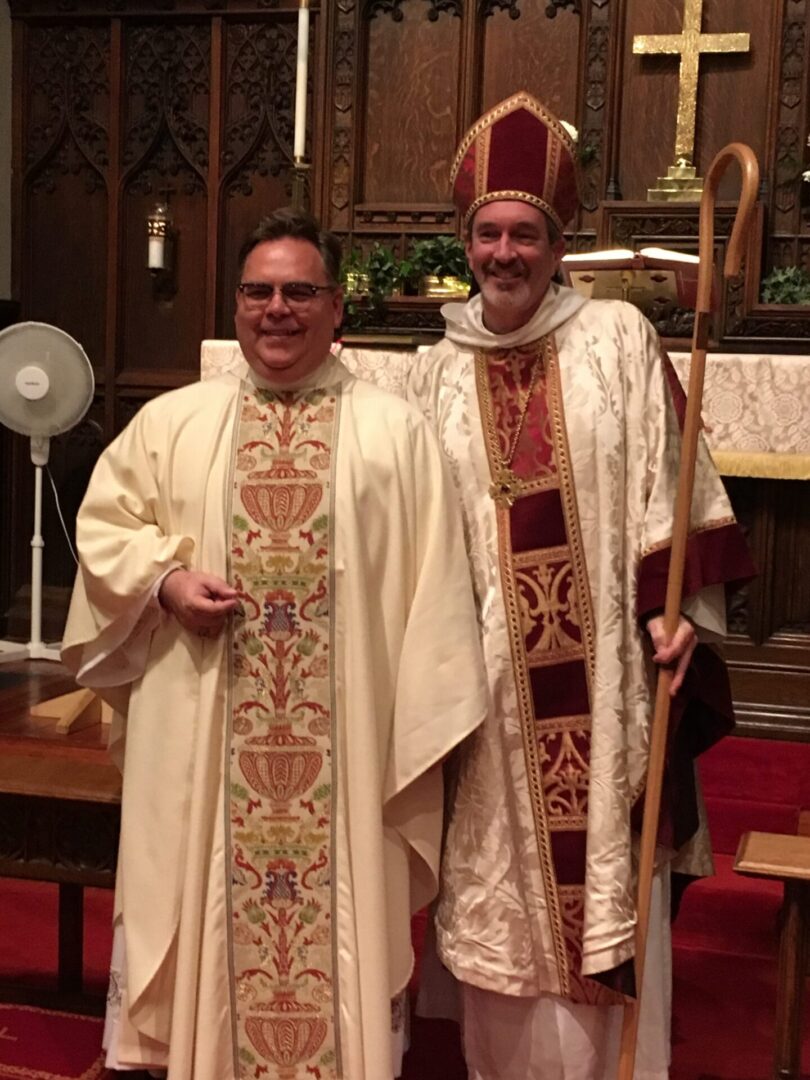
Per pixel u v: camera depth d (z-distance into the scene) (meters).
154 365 6.78
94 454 6.84
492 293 2.57
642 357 2.61
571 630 2.57
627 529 2.56
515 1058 2.63
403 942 2.54
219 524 2.51
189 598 2.43
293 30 6.41
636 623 2.55
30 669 5.98
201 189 6.64
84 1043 3.08
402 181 6.25
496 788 2.57
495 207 2.53
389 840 2.54
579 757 2.56
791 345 5.21
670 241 5.34
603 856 2.47
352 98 6.17
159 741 2.54
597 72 5.83
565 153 2.54
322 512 2.49
